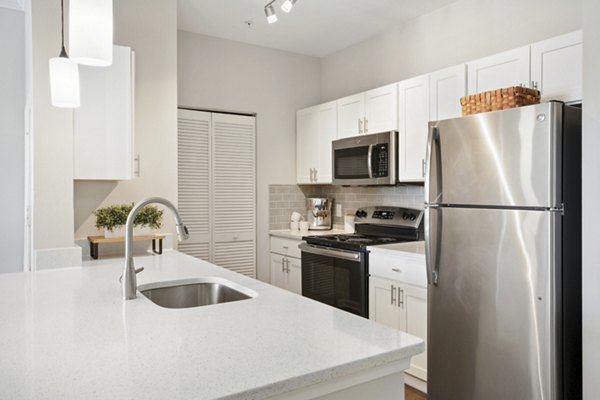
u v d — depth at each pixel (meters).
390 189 3.79
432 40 3.42
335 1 3.22
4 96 3.20
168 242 2.97
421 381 2.73
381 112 3.43
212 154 3.96
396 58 3.74
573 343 1.96
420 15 3.49
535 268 1.92
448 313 2.29
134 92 2.68
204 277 2.02
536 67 2.40
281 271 4.11
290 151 4.42
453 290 2.26
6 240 3.21
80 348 1.11
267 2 3.24
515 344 2.00
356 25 3.68
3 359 1.04
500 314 2.05
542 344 1.90
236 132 4.10
